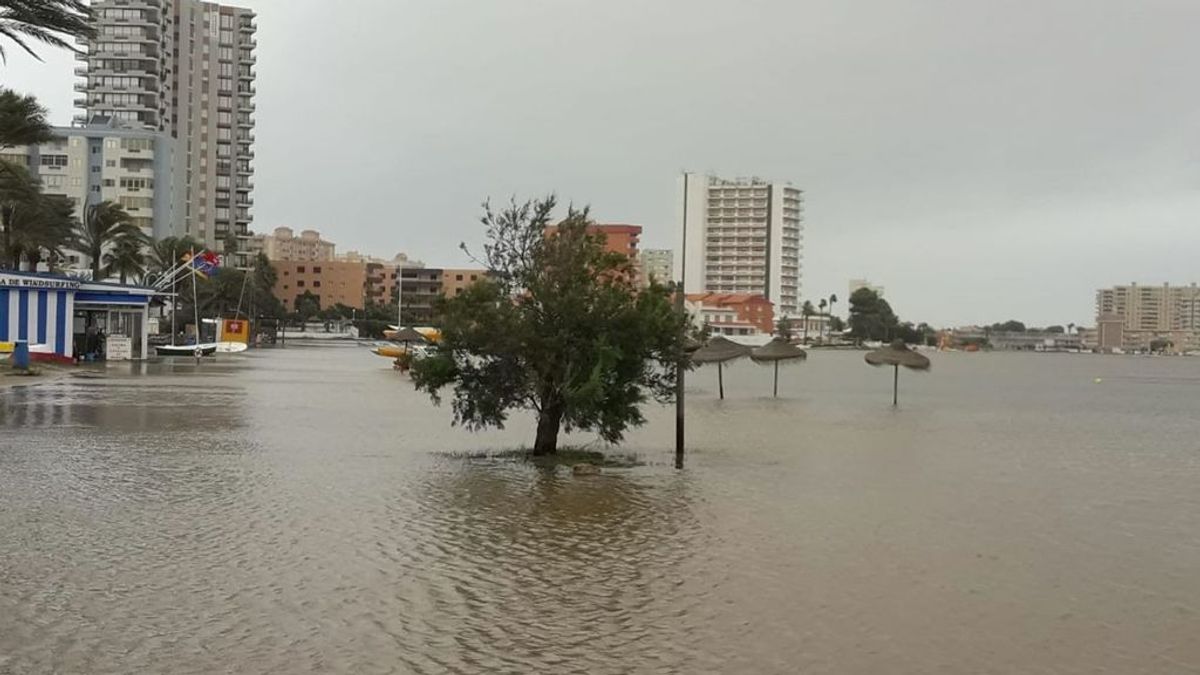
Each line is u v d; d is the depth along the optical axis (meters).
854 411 40.22
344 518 13.93
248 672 7.51
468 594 10.04
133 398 33.47
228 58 150.00
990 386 70.94
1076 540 13.81
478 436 25.78
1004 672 8.09
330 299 185.88
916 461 22.94
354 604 9.52
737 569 11.48
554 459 21.28
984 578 11.37
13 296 48.38
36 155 113.75
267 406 32.84
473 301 20.95
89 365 52.12
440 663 7.87
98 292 56.44
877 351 47.84
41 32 28.94
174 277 84.81
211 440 22.81
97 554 11.22
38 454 19.42
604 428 21.14
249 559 11.22
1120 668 8.27
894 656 8.40
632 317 20.88
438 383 21.36
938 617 9.66
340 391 41.41
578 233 21.55
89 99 130.38
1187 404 53.62
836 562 11.99
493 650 8.25
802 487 18.23
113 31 130.88
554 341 20.62
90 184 116.06
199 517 13.61
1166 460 24.59
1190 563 12.41
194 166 147.50
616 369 21.19
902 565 11.92
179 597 9.55
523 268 21.45
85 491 15.41
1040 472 21.61
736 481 18.80
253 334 111.06
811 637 8.87
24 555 11.06
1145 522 15.41
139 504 14.45
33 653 7.80
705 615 9.49
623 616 9.40
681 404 22.67
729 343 46.72
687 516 14.94
